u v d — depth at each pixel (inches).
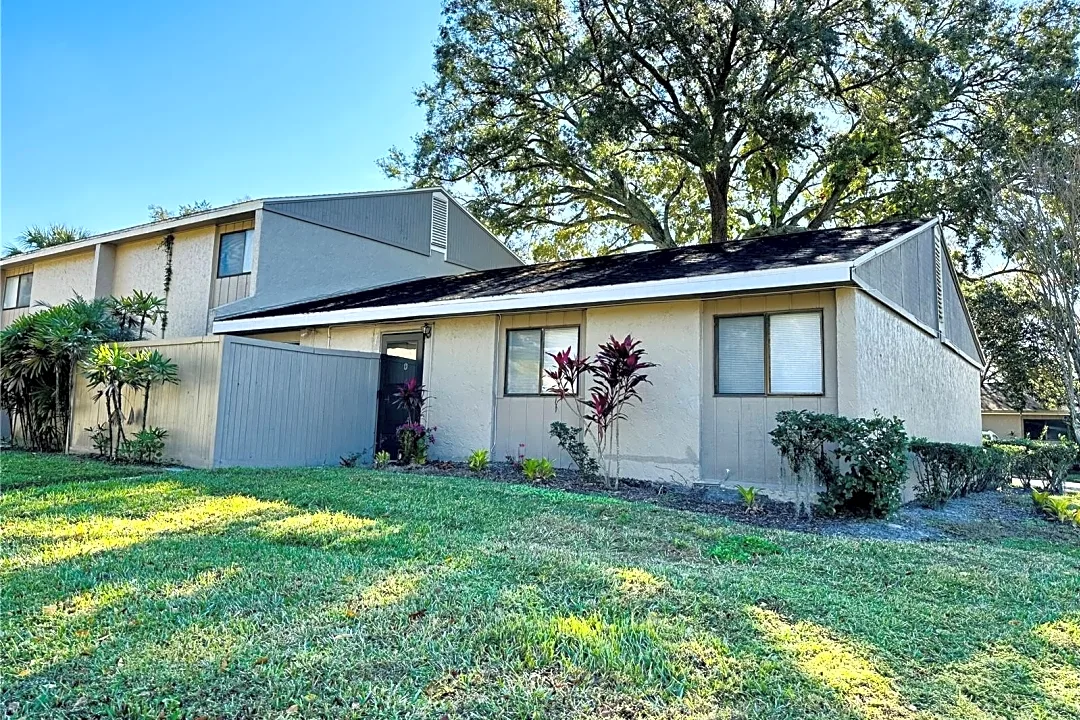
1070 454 484.4
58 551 172.9
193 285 561.9
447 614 133.0
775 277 298.7
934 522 293.3
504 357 405.1
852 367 293.7
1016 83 734.5
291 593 143.0
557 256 1064.8
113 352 350.6
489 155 877.2
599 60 788.6
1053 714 105.8
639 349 350.0
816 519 270.2
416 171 888.9
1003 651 130.6
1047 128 687.7
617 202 957.2
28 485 274.1
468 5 839.7
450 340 423.8
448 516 231.0
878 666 120.6
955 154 775.7
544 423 386.6
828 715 102.6
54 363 414.3
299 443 371.2
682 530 227.5
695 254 431.2
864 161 773.9
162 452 347.6
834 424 266.2
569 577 160.4
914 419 391.9
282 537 193.3
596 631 126.7
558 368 355.6
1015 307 918.4
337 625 126.2
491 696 102.7
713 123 804.0
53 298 692.1
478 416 406.9
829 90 796.6
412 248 641.6
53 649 113.7
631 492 314.7
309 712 96.3
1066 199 492.1
